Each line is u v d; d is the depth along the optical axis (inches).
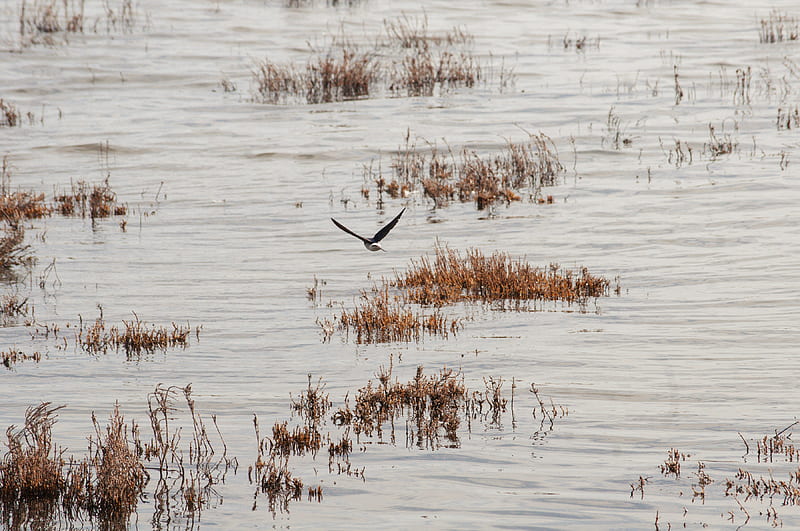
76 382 516.7
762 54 1701.5
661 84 1497.3
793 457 396.2
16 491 378.9
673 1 2365.9
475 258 709.3
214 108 1433.3
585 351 541.0
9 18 2081.7
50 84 1573.6
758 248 758.5
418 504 366.0
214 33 1972.2
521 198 965.2
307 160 1148.5
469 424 444.5
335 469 399.9
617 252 771.4
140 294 700.0
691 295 647.8
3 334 608.4
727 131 1195.3
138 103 1467.8
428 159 1128.8
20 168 1131.3
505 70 1648.6
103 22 2058.3
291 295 690.2
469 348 554.9
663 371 504.1
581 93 1459.2
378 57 1749.5
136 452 410.3
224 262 786.8
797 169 1010.1
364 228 879.7
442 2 2367.1
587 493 371.2
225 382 513.3
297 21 2105.1
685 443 414.9
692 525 342.3
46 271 767.1
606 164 1080.8
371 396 466.0
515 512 357.1
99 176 1098.1
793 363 507.5
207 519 357.1
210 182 1065.5
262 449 422.3
